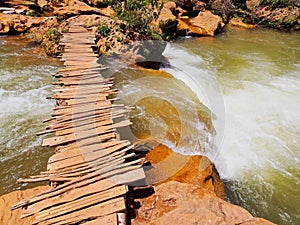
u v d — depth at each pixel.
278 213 3.96
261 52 10.20
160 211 3.14
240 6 15.36
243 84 7.49
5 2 11.30
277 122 5.96
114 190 3.22
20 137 4.84
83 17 9.62
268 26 14.34
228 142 5.23
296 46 11.16
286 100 6.79
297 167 4.79
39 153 4.55
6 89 6.17
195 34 11.70
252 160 4.90
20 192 3.28
